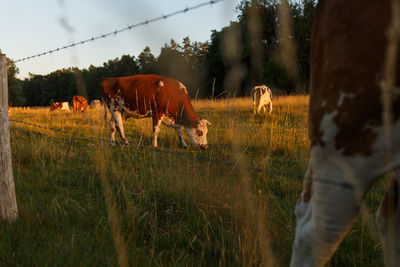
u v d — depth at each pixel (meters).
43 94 75.25
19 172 4.11
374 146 1.05
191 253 2.45
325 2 1.22
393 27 0.71
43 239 2.40
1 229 2.51
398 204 1.29
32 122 10.55
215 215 2.89
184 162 4.12
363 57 1.02
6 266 1.99
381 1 0.99
